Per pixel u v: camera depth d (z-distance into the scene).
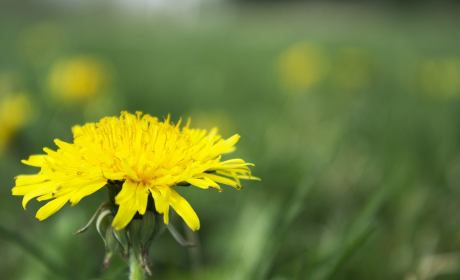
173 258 2.89
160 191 1.56
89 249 2.86
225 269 2.61
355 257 2.64
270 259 2.45
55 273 2.35
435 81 6.64
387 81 8.07
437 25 21.75
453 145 4.41
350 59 7.15
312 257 2.33
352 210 3.35
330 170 3.88
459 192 3.54
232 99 7.21
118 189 1.66
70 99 5.04
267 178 3.83
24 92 5.89
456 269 2.50
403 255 2.73
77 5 23.42
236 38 17.58
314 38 17.52
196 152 1.72
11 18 22.41
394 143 4.57
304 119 5.71
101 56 10.51
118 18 22.86
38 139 4.38
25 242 2.27
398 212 3.16
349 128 5.23
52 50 9.55
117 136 1.71
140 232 1.61
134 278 1.68
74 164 1.64
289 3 36.75
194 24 22.47
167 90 7.20
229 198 3.66
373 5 30.80
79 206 3.28
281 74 7.39
